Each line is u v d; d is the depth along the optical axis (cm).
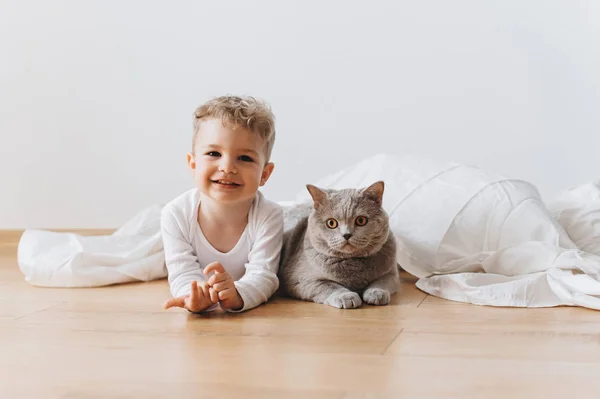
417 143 300
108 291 192
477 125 294
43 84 323
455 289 175
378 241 170
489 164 295
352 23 299
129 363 116
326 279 174
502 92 291
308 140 307
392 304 169
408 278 215
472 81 293
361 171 229
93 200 326
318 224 170
